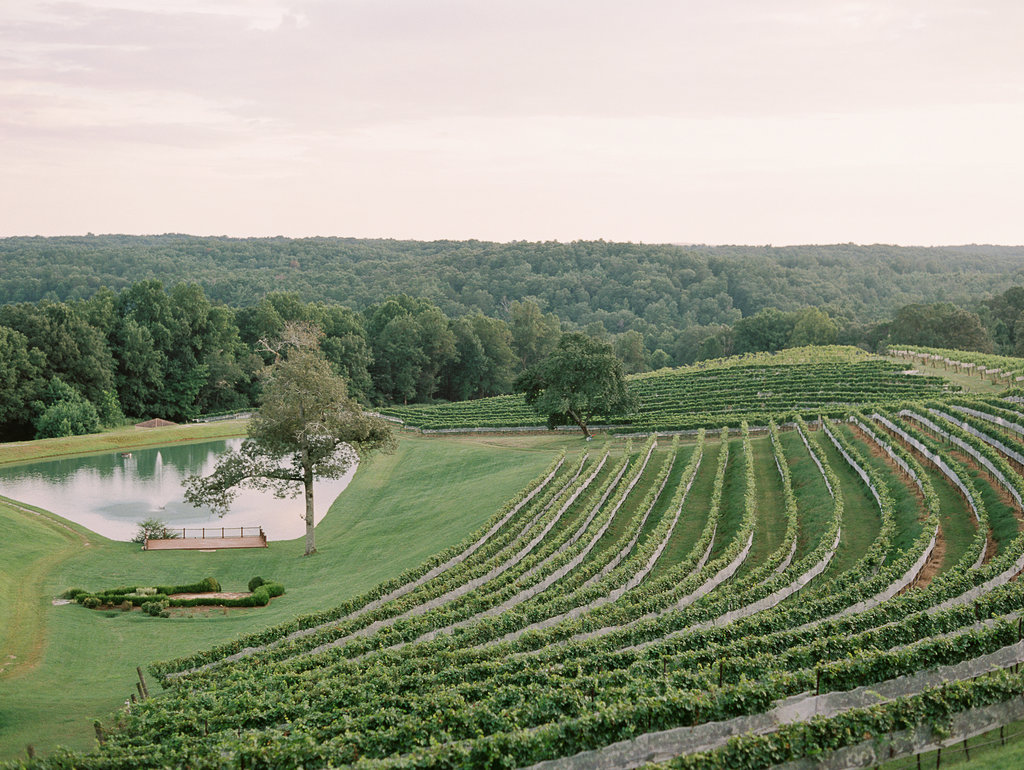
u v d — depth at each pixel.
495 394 177.88
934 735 21.84
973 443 58.78
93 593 49.88
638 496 65.12
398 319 162.62
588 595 40.03
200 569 56.75
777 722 23.48
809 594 37.41
